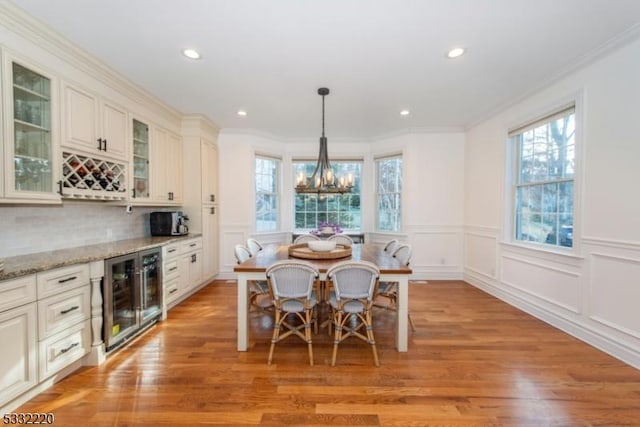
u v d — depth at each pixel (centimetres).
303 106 382
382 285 319
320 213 565
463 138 486
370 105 378
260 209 529
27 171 216
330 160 550
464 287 452
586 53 251
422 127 482
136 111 328
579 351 255
